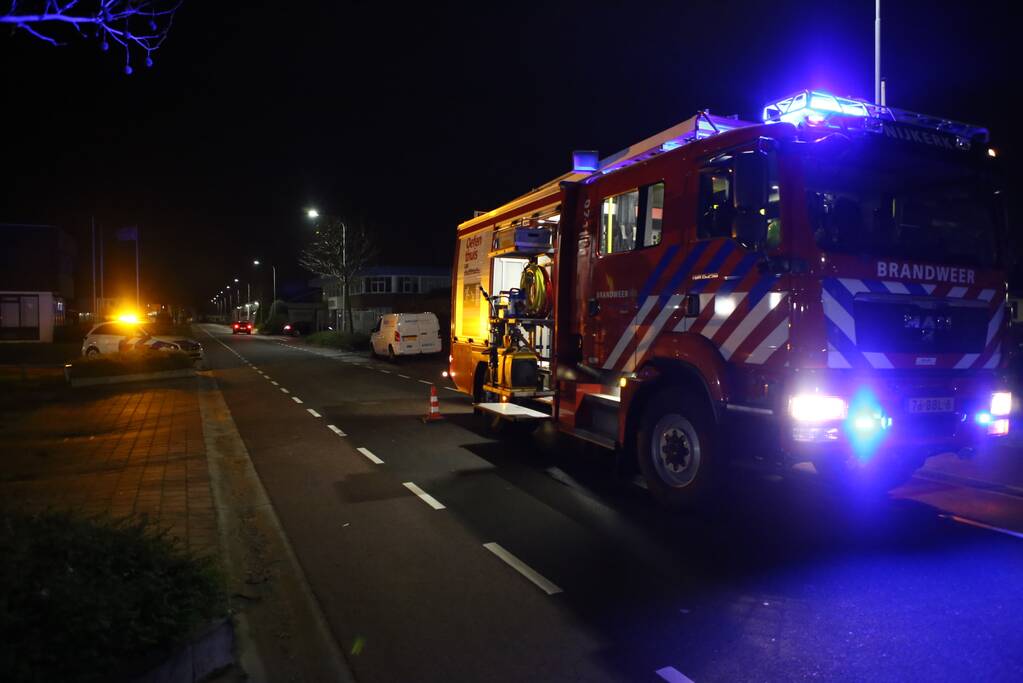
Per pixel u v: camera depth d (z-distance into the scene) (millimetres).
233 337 61188
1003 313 6566
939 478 8344
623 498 7406
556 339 8992
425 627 4371
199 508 6582
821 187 5793
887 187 6102
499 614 4555
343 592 4938
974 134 6684
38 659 2875
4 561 3281
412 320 29188
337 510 7008
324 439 11062
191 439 10430
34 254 45125
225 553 5391
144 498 6934
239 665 3791
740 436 6043
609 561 5508
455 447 10359
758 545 5859
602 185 8344
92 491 7211
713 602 4703
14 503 6449
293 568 5418
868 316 5770
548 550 5770
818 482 8047
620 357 7801
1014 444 9930
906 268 5957
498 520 6629
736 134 6191
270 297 94875
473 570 5344
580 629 4324
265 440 10984
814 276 5598
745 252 6074
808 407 5508
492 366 11000
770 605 4641
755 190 5984
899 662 3871
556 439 11000
